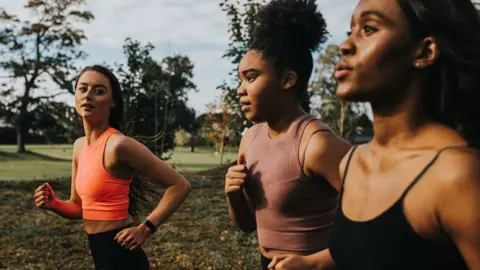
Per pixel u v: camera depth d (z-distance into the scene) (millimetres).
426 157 926
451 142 923
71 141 21766
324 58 20891
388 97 979
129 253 2766
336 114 20250
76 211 3131
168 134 14648
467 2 929
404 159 962
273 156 1799
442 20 892
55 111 36375
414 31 930
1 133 50875
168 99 14797
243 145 2037
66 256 6000
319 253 1386
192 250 6148
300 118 1798
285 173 1746
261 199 1825
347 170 1117
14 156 32750
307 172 1718
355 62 968
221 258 5652
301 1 1788
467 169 862
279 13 1755
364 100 993
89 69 2904
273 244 1800
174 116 15148
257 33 1789
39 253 6090
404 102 973
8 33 34125
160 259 5781
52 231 7285
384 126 1006
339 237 1051
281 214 1774
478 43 897
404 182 938
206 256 5812
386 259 940
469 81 897
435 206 884
